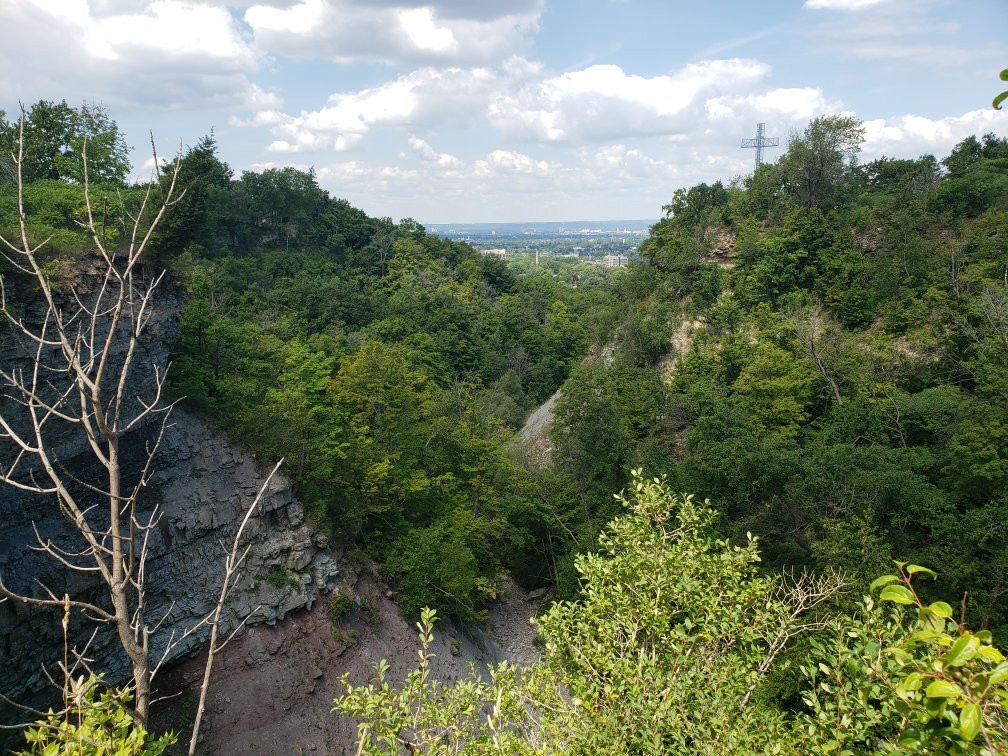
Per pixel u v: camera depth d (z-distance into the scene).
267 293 72.94
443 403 47.50
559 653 11.09
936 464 28.38
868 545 21.69
